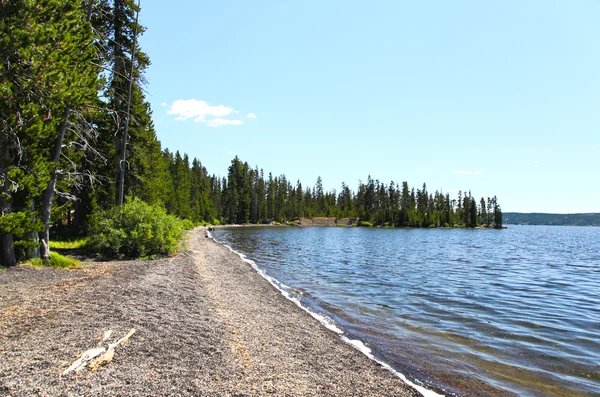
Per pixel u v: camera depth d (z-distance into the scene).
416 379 6.59
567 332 9.90
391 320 10.76
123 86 21.02
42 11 10.32
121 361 5.65
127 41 19.98
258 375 5.91
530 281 19.86
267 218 121.56
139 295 9.91
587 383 6.65
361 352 7.82
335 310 11.76
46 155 13.61
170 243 20.06
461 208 139.62
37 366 5.21
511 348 8.50
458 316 11.43
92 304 8.55
